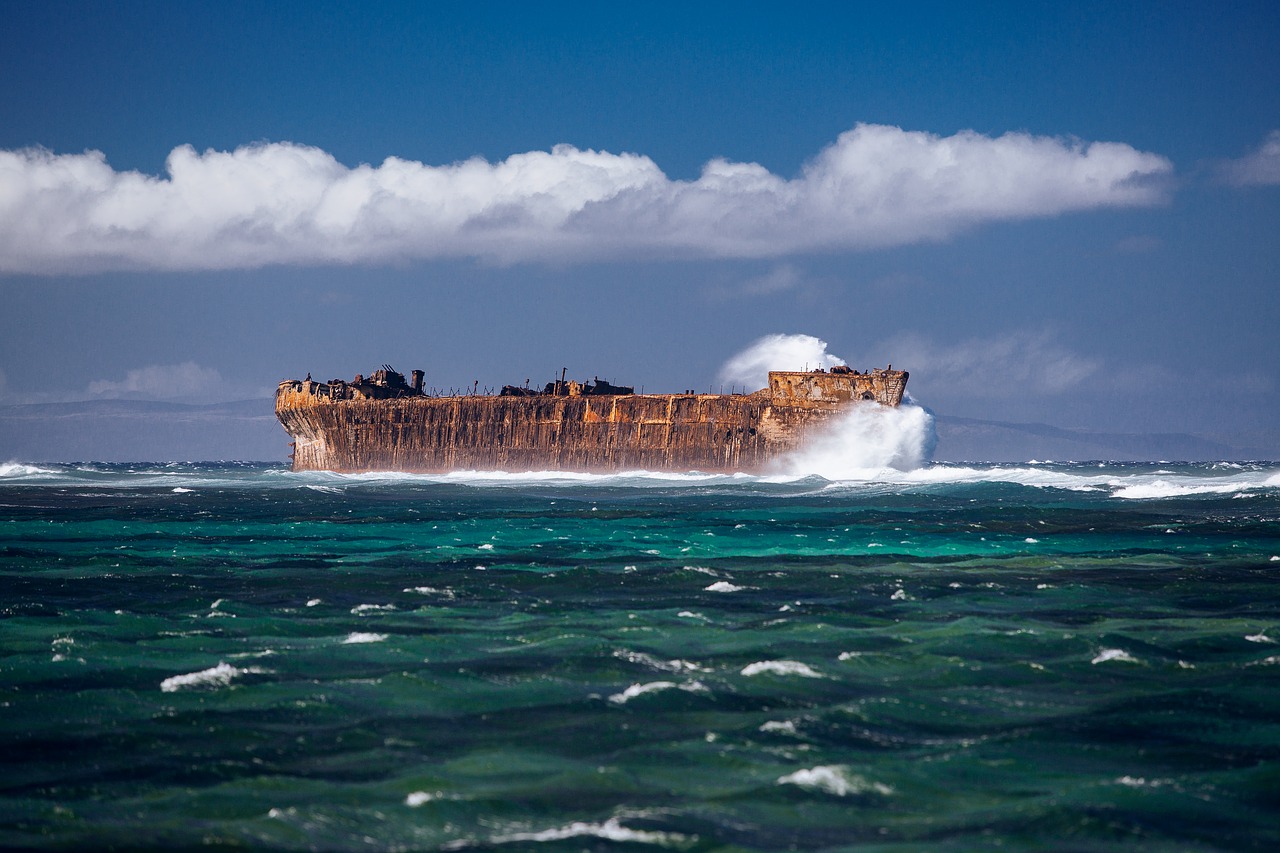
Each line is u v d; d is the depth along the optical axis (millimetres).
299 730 68062
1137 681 78188
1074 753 63781
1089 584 119625
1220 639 90750
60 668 82375
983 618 100500
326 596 114188
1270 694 74625
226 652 88000
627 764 62125
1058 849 51781
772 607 106750
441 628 96938
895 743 65562
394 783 59375
